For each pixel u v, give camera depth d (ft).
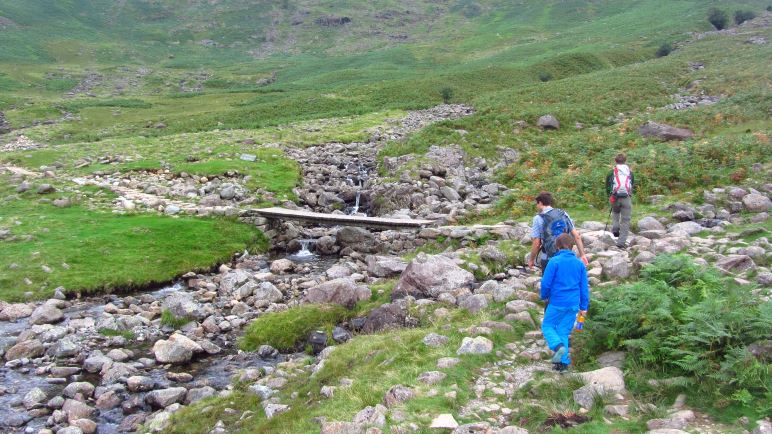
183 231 71.46
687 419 21.91
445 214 77.20
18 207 80.18
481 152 112.37
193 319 49.01
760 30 353.72
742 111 118.83
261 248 73.00
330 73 410.31
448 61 472.85
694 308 26.09
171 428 31.14
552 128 130.52
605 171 75.56
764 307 25.20
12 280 55.42
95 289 55.77
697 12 472.85
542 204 33.32
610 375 25.40
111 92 406.62
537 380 26.53
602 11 630.74
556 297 27.89
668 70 221.05
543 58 372.58
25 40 555.69
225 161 109.70
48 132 213.25
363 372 31.76
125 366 39.55
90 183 93.25
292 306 50.29
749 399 21.81
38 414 34.09
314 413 27.91
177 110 273.54
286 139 141.59
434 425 23.59
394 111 203.41
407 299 42.09
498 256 49.26
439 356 31.01
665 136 102.42
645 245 45.65
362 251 71.15
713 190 63.16
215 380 38.45
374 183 101.81
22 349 42.55
